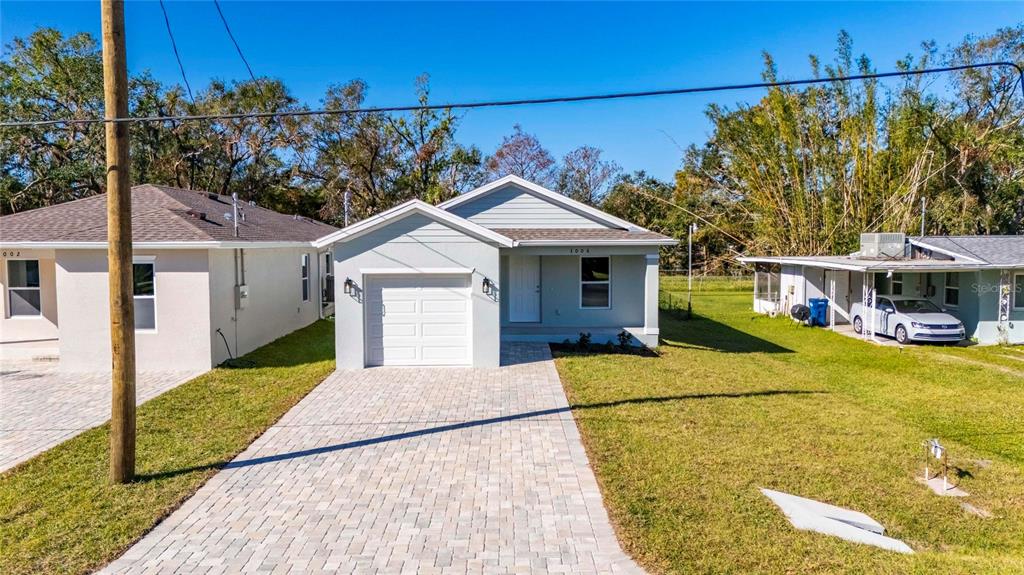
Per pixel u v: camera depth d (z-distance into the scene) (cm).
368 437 831
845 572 489
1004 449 854
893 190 2744
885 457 788
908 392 1187
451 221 1262
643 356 1476
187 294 1257
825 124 2911
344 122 3734
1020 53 3044
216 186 3500
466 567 495
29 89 2827
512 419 914
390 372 1241
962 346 1739
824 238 2870
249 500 627
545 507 610
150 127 3183
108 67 626
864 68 2736
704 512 598
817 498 656
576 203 1694
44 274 1490
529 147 4803
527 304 1712
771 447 808
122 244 650
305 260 2009
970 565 505
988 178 2898
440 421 905
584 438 825
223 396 1048
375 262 1267
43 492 642
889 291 2169
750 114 3048
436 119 3775
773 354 1612
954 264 1747
